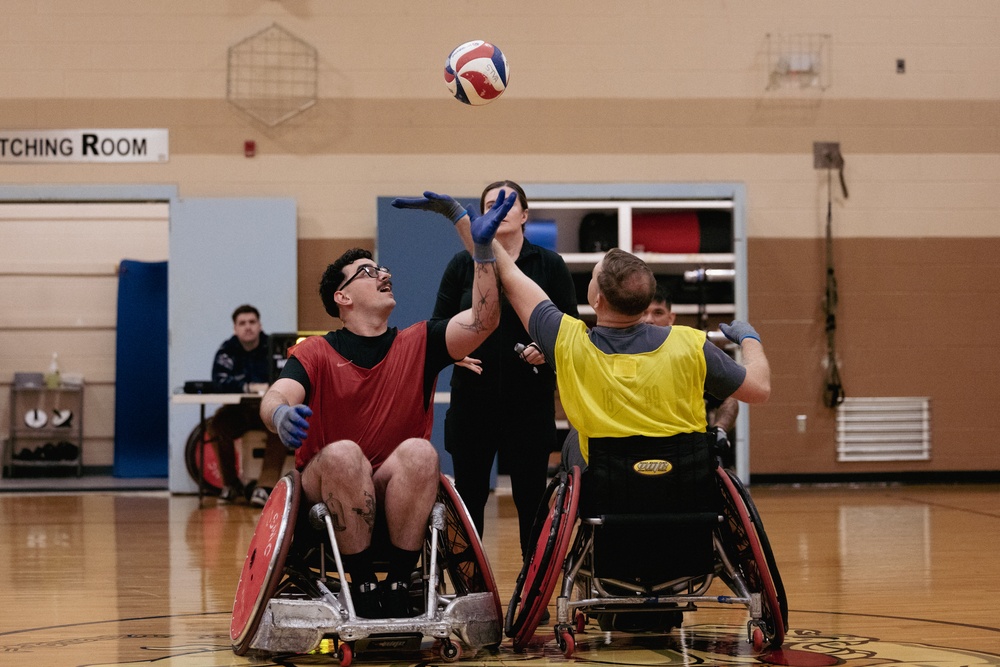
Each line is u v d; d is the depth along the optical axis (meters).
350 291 3.60
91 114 10.52
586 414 3.46
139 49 10.55
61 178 10.50
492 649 3.56
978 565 5.63
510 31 10.74
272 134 10.61
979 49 11.02
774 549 6.30
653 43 10.78
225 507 9.12
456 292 4.30
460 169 10.68
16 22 10.50
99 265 12.62
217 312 10.37
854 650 3.48
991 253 10.99
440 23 10.70
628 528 3.45
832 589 4.88
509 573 5.39
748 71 10.84
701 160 10.81
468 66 4.16
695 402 3.51
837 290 10.87
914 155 10.96
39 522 8.06
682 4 10.80
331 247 10.60
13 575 5.46
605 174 10.74
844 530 7.22
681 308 10.44
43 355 12.54
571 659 3.39
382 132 10.66
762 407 10.75
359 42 10.66
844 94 10.92
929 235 10.95
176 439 10.34
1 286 12.52
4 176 10.47
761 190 10.84
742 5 10.83
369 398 3.57
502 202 3.42
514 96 10.71
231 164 10.59
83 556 6.18
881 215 10.92
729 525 3.59
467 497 4.27
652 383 3.46
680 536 3.48
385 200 10.37
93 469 12.54
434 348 3.60
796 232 10.85
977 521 7.70
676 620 3.96
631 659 3.38
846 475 10.80
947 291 10.95
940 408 10.92
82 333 12.59
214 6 10.59
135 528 7.62
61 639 3.78
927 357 10.92
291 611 3.35
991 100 11.03
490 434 4.21
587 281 10.45
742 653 3.46
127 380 12.21
